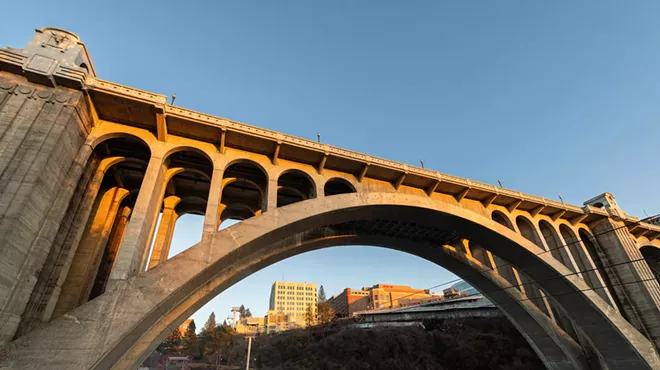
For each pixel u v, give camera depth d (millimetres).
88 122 15508
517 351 43688
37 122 13047
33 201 11695
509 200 27609
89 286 16859
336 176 21609
